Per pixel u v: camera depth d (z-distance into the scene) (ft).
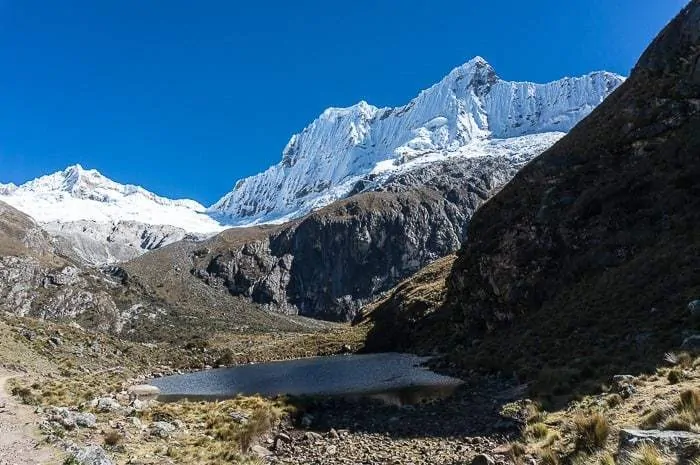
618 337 107.96
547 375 102.06
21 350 187.83
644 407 58.23
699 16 217.97
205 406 120.98
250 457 78.33
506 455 62.44
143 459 68.64
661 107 193.98
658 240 146.20
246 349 414.41
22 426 74.95
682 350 78.23
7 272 643.86
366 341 350.43
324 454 83.76
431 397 129.90
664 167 168.55
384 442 88.63
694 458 34.12
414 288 395.75
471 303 226.79
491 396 113.80
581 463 47.29
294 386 183.52
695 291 104.94
